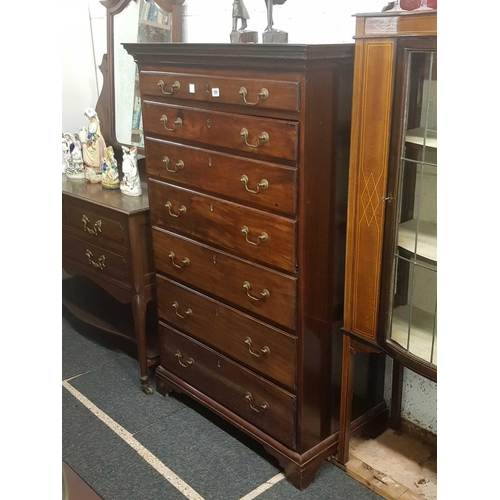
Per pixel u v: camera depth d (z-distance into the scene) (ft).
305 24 6.88
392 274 5.34
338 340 6.30
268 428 6.55
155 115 6.72
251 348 6.44
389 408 7.21
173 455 6.91
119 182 8.67
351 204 5.49
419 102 4.79
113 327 9.02
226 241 6.32
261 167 5.63
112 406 7.89
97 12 10.25
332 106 5.35
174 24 8.39
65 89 10.85
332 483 6.41
